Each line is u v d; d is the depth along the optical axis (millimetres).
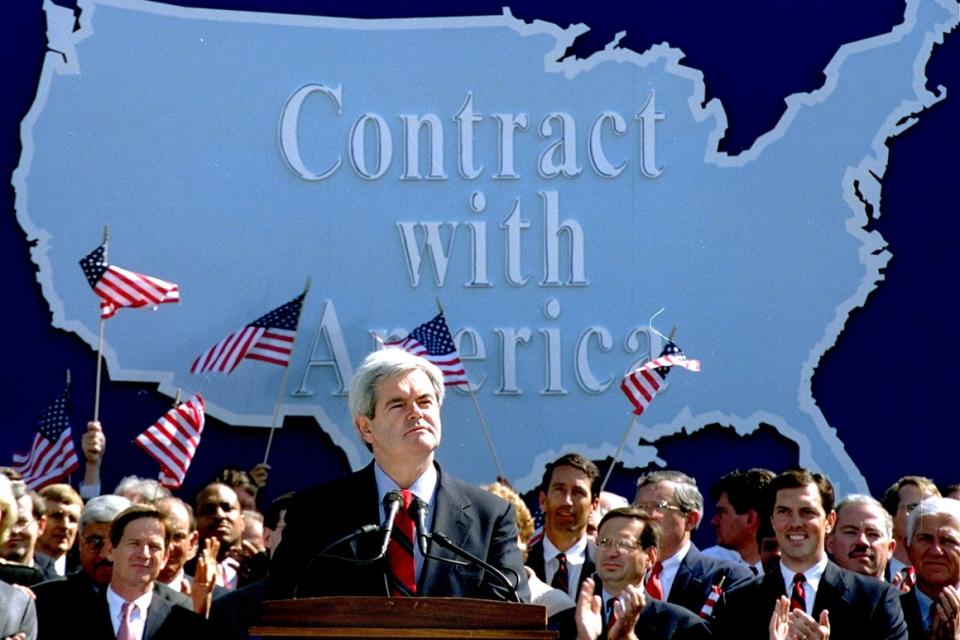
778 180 26062
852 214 26047
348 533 10633
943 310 26000
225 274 25625
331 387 25516
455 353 24094
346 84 25984
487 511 10898
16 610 12430
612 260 25828
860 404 25844
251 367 25531
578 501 17625
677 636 14828
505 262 25750
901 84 26234
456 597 9891
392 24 26031
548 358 25562
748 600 15195
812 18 26312
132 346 25469
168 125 25766
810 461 25703
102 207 25609
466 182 25859
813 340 25906
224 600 15242
